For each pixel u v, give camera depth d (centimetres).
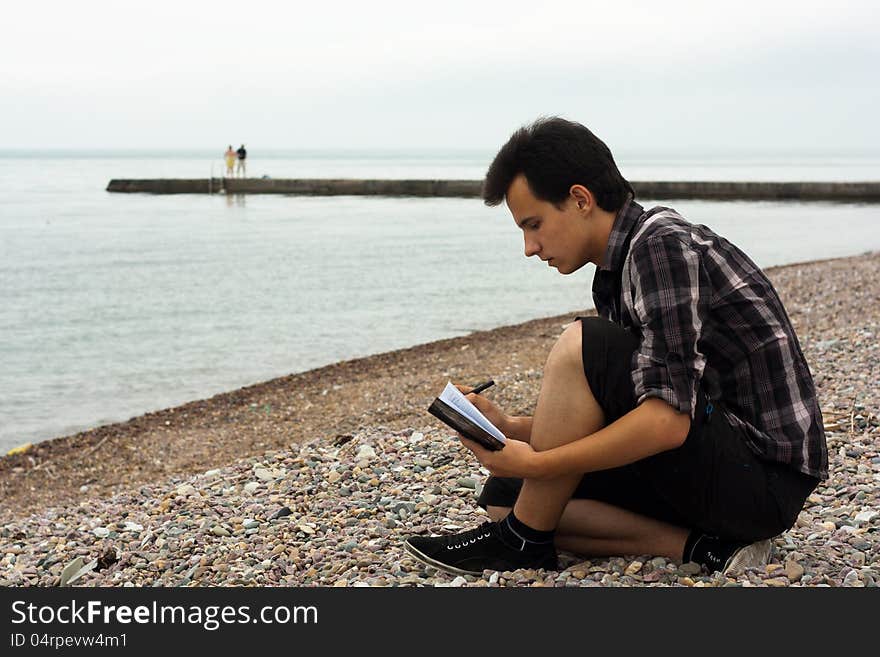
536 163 272
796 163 17750
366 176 9025
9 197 5128
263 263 2088
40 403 941
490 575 316
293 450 601
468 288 1698
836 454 474
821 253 2228
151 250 2366
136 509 510
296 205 4188
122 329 1319
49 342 1235
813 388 285
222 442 773
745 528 286
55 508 626
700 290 263
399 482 479
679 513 288
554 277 1850
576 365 270
